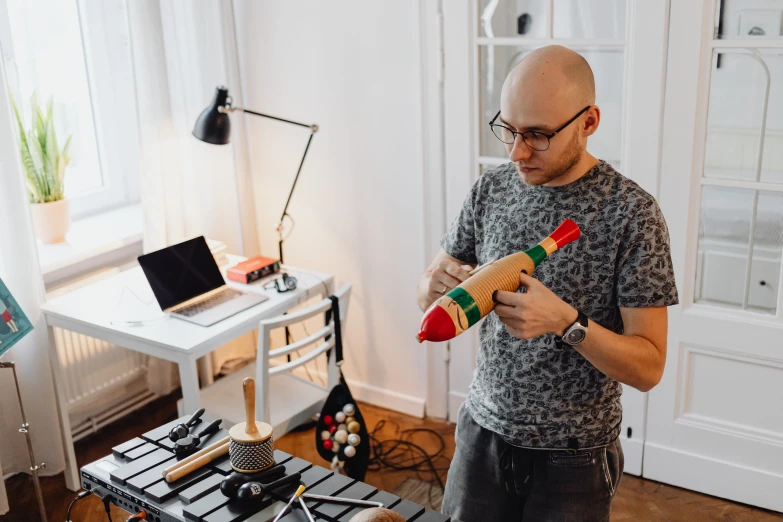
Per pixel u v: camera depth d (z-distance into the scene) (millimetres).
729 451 2793
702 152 2576
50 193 3113
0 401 2906
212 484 1543
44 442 2969
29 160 3041
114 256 3254
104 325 2641
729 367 2725
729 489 2818
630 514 2770
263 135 3424
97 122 3438
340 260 3406
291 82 3277
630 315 1594
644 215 1568
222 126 2924
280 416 2695
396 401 3434
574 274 1620
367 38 3039
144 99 3047
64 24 3240
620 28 2592
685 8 2455
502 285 1423
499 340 1704
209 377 3467
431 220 3115
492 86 2873
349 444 2746
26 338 2826
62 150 3186
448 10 2828
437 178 3051
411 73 2980
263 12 3242
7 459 2988
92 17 3312
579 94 1502
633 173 2684
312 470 1574
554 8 2676
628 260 1586
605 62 2654
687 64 2504
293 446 3201
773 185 2502
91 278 3150
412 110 3025
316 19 3131
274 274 3027
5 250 2729
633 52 2566
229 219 3434
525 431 1694
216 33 3205
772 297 2617
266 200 3514
